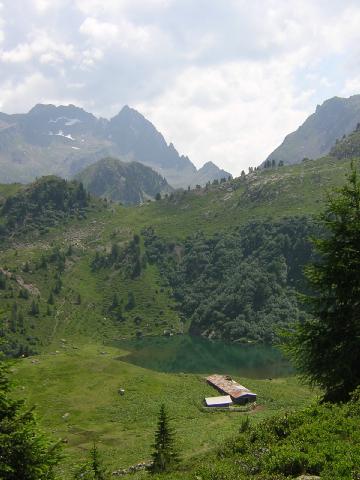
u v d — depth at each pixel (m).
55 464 17.33
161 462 45.44
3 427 16.88
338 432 17.94
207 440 72.50
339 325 23.64
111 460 66.31
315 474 15.59
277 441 18.88
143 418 92.00
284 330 25.31
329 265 23.83
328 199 25.45
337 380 23.03
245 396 103.62
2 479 15.85
